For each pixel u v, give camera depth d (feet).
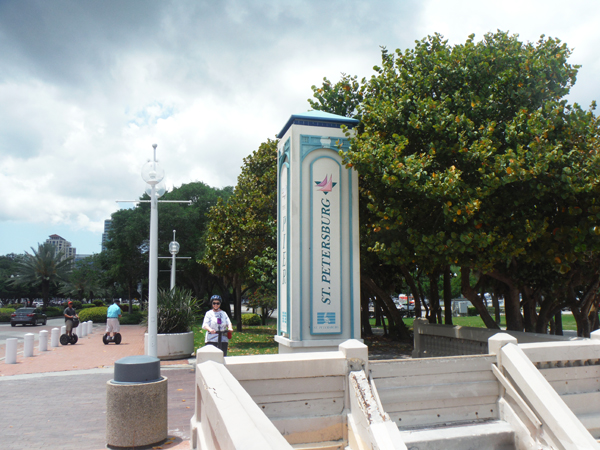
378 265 54.29
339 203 26.18
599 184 23.36
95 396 27.86
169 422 21.74
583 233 24.25
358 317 25.64
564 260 26.45
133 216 138.72
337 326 25.25
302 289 25.09
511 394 15.99
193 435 13.51
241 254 62.28
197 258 127.95
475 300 33.06
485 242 24.53
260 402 14.06
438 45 32.81
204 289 149.07
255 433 8.33
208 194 147.74
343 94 39.68
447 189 23.76
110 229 148.56
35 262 175.52
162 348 43.37
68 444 18.39
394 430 12.68
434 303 51.34
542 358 17.40
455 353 31.09
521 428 15.47
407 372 15.74
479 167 25.89
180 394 28.43
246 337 69.21
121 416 17.58
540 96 27.50
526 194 25.81
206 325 28.68
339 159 26.50
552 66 27.71
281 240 27.78
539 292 37.83
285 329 26.09
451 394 16.12
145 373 18.28
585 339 20.45
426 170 27.22
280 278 27.68
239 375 13.94
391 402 15.33
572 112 25.89
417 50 32.40
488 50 29.12
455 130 26.35
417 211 28.27
